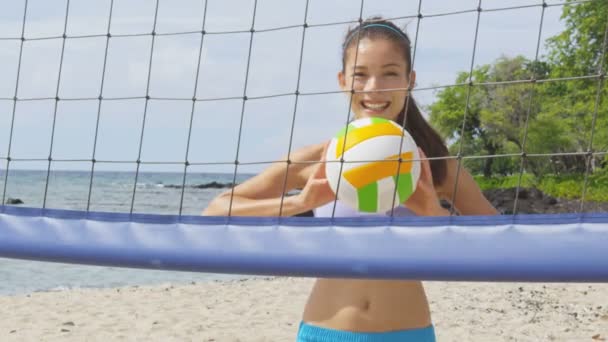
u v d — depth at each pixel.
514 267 1.84
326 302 2.38
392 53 2.37
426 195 2.21
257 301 9.95
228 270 2.13
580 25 44.78
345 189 2.12
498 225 1.90
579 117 44.28
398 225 2.00
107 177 71.88
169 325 8.38
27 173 66.19
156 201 44.00
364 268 1.98
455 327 7.91
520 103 47.41
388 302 2.32
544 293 9.86
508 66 48.75
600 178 40.56
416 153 2.17
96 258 2.27
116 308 9.48
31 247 2.35
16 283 13.03
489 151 48.53
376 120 2.17
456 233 1.93
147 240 2.22
